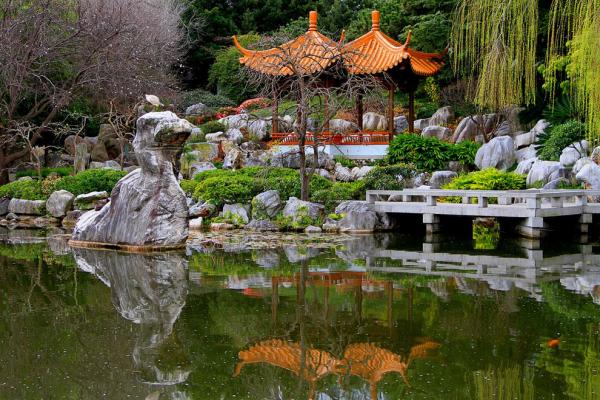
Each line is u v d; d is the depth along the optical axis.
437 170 20.06
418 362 6.49
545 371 6.17
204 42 37.22
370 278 10.54
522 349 6.83
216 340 7.29
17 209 20.72
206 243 14.58
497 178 17.31
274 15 37.78
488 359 6.53
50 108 28.12
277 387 5.91
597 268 11.40
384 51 21.61
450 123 26.00
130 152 26.48
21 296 9.44
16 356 6.73
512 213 14.66
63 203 19.81
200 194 18.22
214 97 32.47
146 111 25.97
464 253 13.13
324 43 19.88
